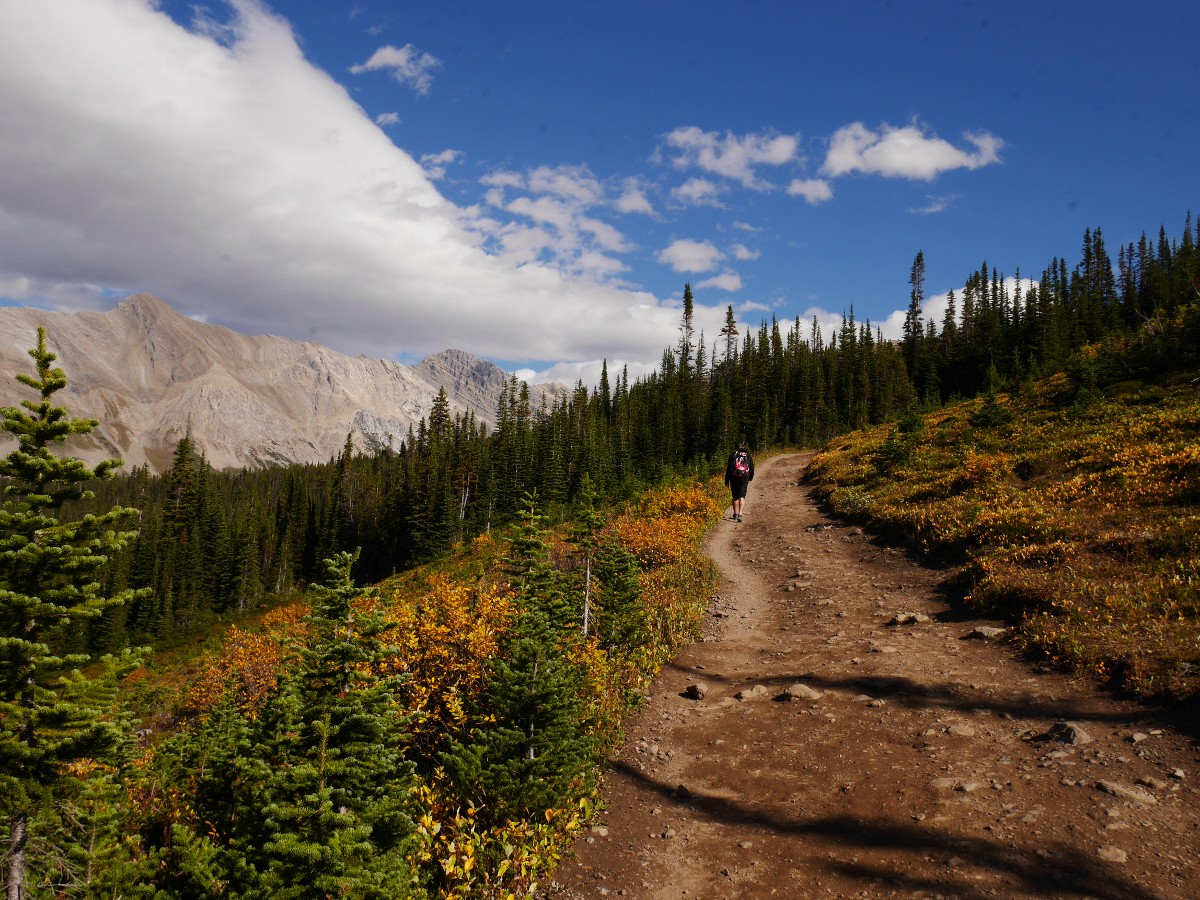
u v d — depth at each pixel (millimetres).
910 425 31484
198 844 5562
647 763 8125
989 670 9609
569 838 6449
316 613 5586
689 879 5738
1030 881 5070
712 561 20469
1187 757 6449
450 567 37312
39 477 6320
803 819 6488
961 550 16203
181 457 86875
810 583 16734
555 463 73188
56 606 6172
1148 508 14602
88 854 5926
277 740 5523
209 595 79188
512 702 6895
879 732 8156
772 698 9750
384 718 5426
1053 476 19719
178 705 19500
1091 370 29562
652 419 103188
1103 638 9328
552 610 10062
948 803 6359
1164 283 88438
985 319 97125
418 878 5387
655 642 12672
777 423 91812
